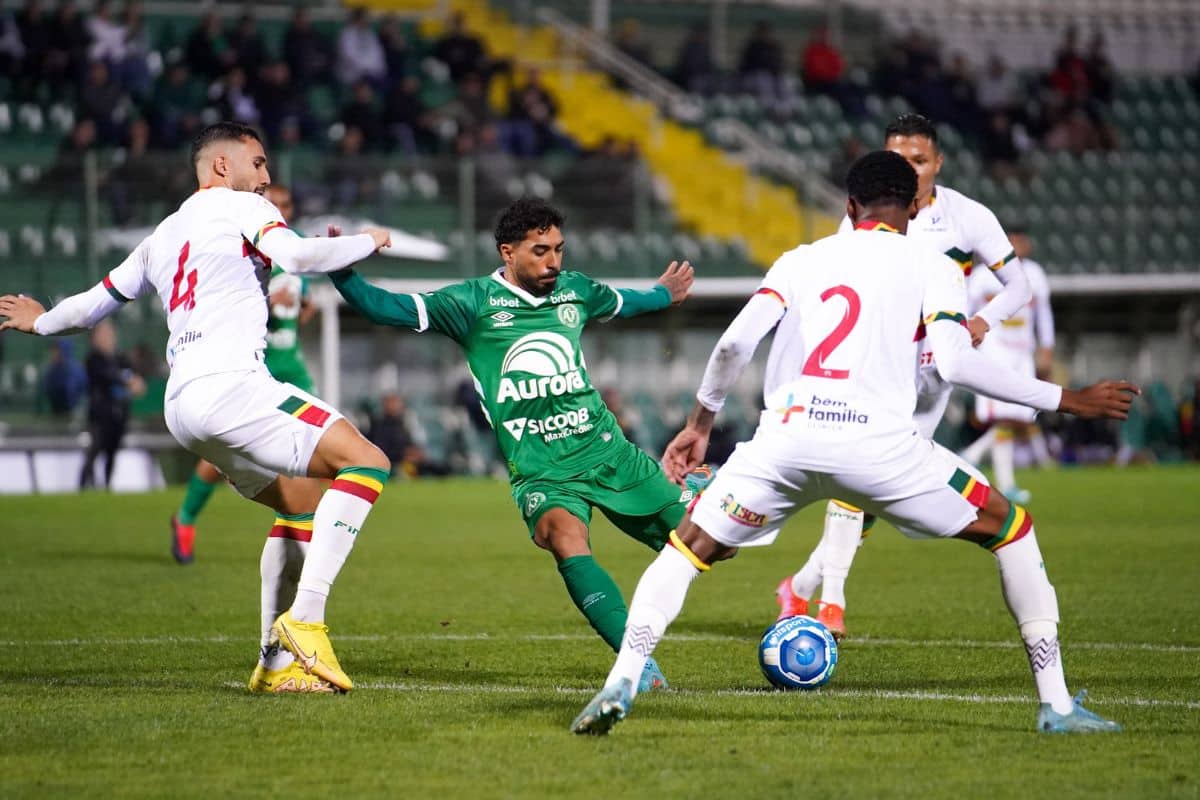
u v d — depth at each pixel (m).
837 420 17.81
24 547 45.09
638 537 23.31
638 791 15.45
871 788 15.52
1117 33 120.25
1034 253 96.88
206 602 32.53
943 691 21.50
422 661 24.64
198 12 97.19
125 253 76.50
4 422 73.12
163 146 80.19
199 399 21.02
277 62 88.88
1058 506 57.19
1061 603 31.48
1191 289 90.56
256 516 56.75
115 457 72.94
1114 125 109.69
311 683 21.44
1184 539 45.16
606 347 86.62
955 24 117.62
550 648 26.09
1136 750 17.28
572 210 86.62
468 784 15.76
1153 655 24.81
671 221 90.75
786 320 18.50
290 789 15.59
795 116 103.31
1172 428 90.25
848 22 115.62
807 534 50.66
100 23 85.69
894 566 39.75
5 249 75.50
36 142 83.38
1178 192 101.06
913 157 26.86
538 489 22.53
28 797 15.34
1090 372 93.31
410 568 39.56
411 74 98.06
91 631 28.22
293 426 21.20
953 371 18.02
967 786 15.61
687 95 102.69
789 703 20.34
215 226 21.31
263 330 21.67
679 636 27.61
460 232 82.94
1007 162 99.62
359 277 21.73
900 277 18.22
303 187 79.19
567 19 109.44
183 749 17.41
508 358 22.50
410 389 83.38
